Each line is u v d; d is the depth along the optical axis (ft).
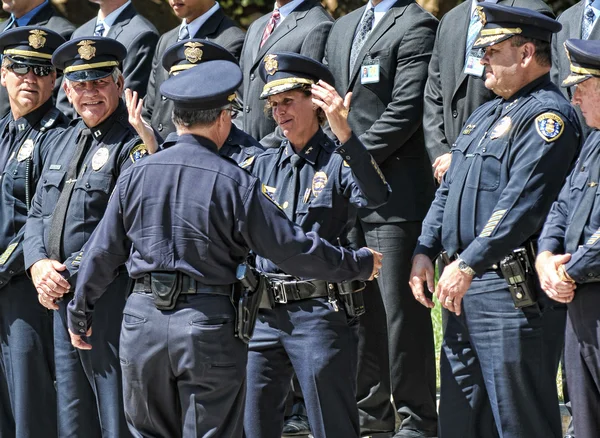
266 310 36.52
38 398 42.98
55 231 39.65
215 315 31.63
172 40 52.03
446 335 37.68
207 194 31.78
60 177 40.52
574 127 34.63
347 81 46.34
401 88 44.86
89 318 34.91
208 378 31.58
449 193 36.24
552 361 35.09
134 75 53.01
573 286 32.71
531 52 34.94
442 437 37.60
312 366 35.68
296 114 36.32
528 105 34.81
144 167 32.58
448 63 43.29
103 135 39.83
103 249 33.22
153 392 32.40
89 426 40.63
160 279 31.76
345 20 47.47
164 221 31.94
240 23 86.33
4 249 42.88
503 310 34.94
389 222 44.73
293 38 48.26
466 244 35.37
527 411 34.94
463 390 37.09
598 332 32.27
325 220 36.06
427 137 43.75
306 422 46.78
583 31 42.70
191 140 32.58
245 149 41.55
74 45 39.45
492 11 35.27
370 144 44.37
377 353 45.55
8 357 42.96
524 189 33.96
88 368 39.45
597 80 32.81
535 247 34.91
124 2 55.01
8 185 43.01
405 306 44.65
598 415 33.06
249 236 32.04
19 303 42.52
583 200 33.32
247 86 49.42
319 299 35.83
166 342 31.63
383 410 46.01
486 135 35.58
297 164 36.83
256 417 36.65
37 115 43.80
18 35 43.37
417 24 45.47
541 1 42.80
